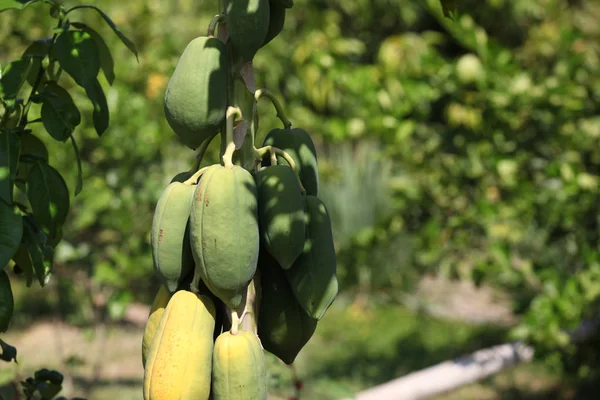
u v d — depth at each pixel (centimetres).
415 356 732
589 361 518
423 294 930
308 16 935
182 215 163
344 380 654
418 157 545
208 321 161
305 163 182
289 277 169
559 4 846
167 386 154
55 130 203
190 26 877
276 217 162
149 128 575
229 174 158
